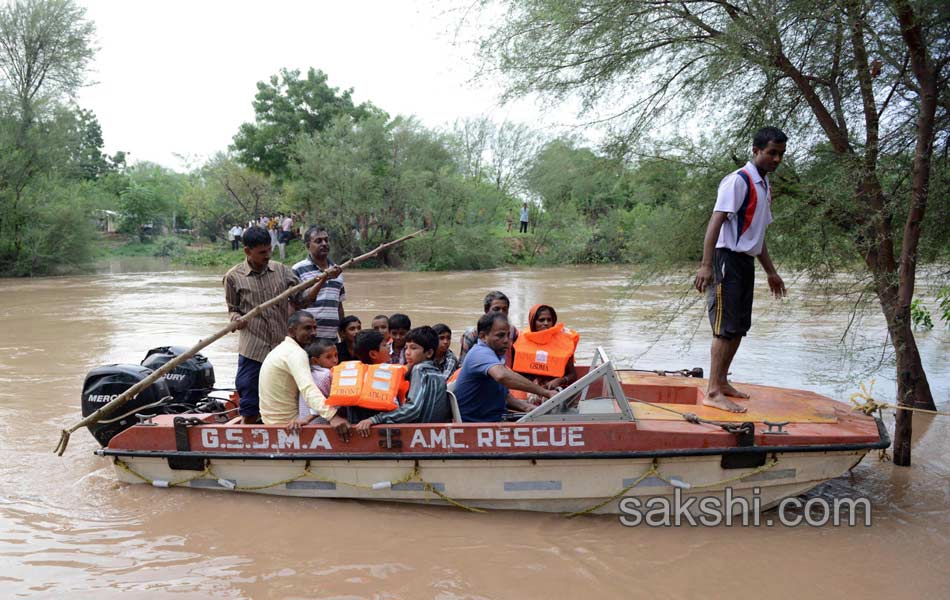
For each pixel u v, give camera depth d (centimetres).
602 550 474
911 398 617
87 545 480
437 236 3375
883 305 688
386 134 3516
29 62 3023
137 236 5869
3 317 1628
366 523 512
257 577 439
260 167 3981
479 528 505
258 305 597
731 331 536
